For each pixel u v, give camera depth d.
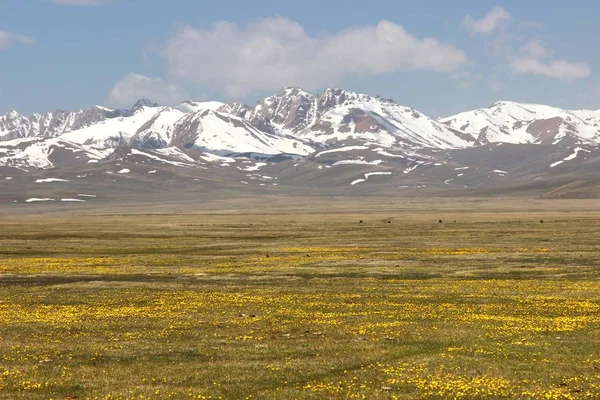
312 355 36.34
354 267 85.31
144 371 33.22
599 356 34.91
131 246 126.88
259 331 43.56
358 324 45.34
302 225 194.50
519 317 47.19
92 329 44.97
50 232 169.25
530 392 28.31
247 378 31.56
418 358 35.12
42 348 38.81
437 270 80.94
